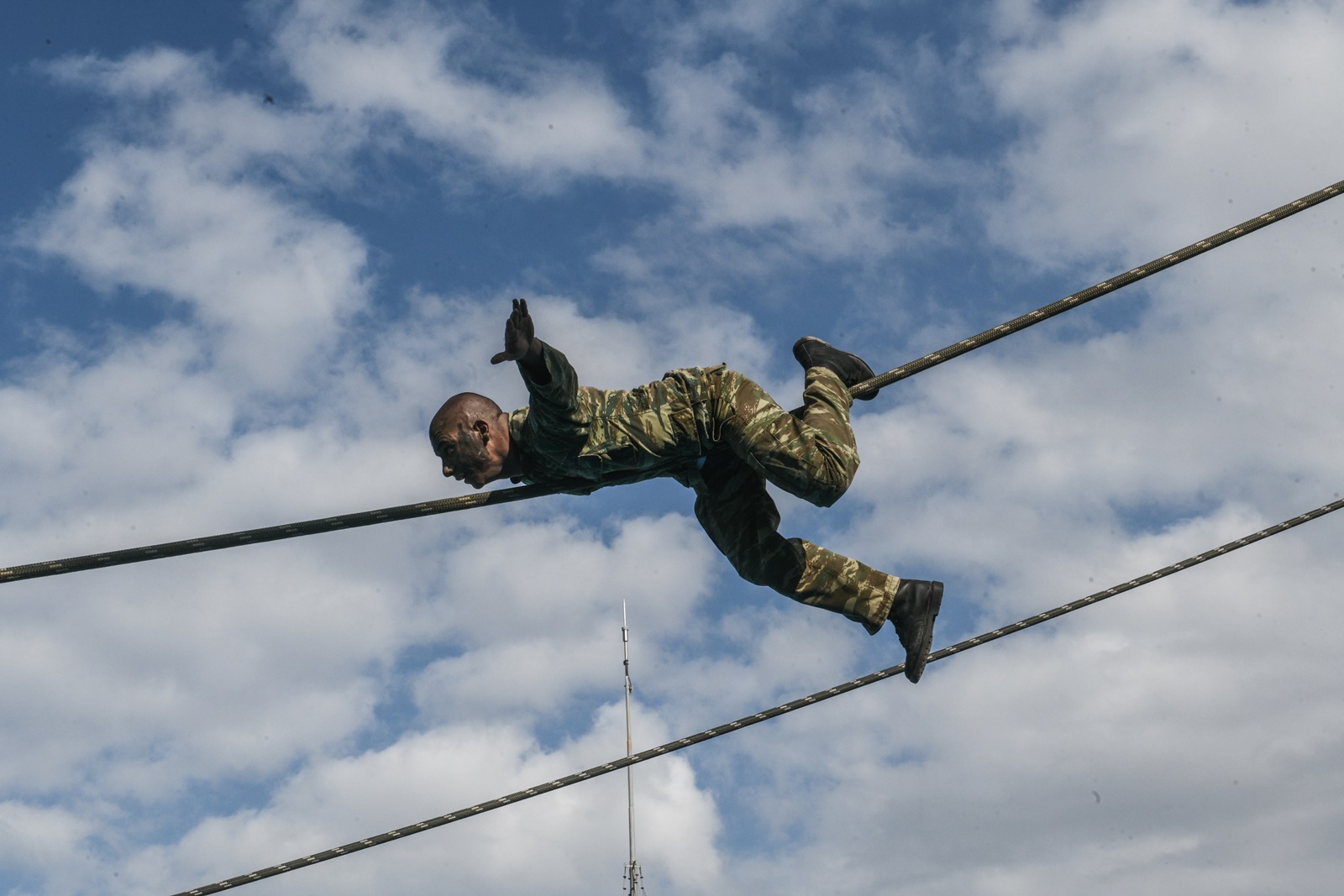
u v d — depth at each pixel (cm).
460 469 1002
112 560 1040
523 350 900
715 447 1034
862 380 1059
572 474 1005
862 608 1062
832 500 995
